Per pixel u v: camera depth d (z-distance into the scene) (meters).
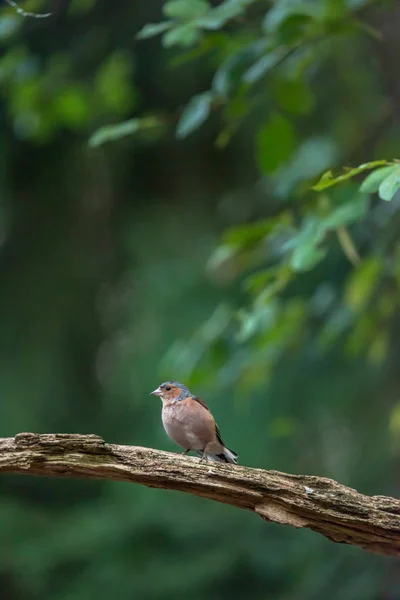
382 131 13.44
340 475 15.34
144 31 8.65
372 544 5.94
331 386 14.66
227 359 10.89
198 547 14.18
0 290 15.34
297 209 10.98
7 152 14.41
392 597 12.70
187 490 5.99
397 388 14.41
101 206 15.77
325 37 9.69
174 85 14.16
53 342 15.44
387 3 9.48
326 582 13.26
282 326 10.51
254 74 8.93
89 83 13.72
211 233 15.56
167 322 15.02
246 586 13.76
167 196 15.62
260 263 14.27
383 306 10.73
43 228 15.40
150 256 15.62
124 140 14.81
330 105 14.09
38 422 15.17
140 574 13.53
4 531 13.88
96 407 15.70
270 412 14.80
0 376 15.16
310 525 5.94
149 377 14.89
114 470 5.93
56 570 13.58
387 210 11.12
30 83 12.68
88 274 15.71
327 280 13.36
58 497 16.03
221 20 8.48
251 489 5.91
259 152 10.45
